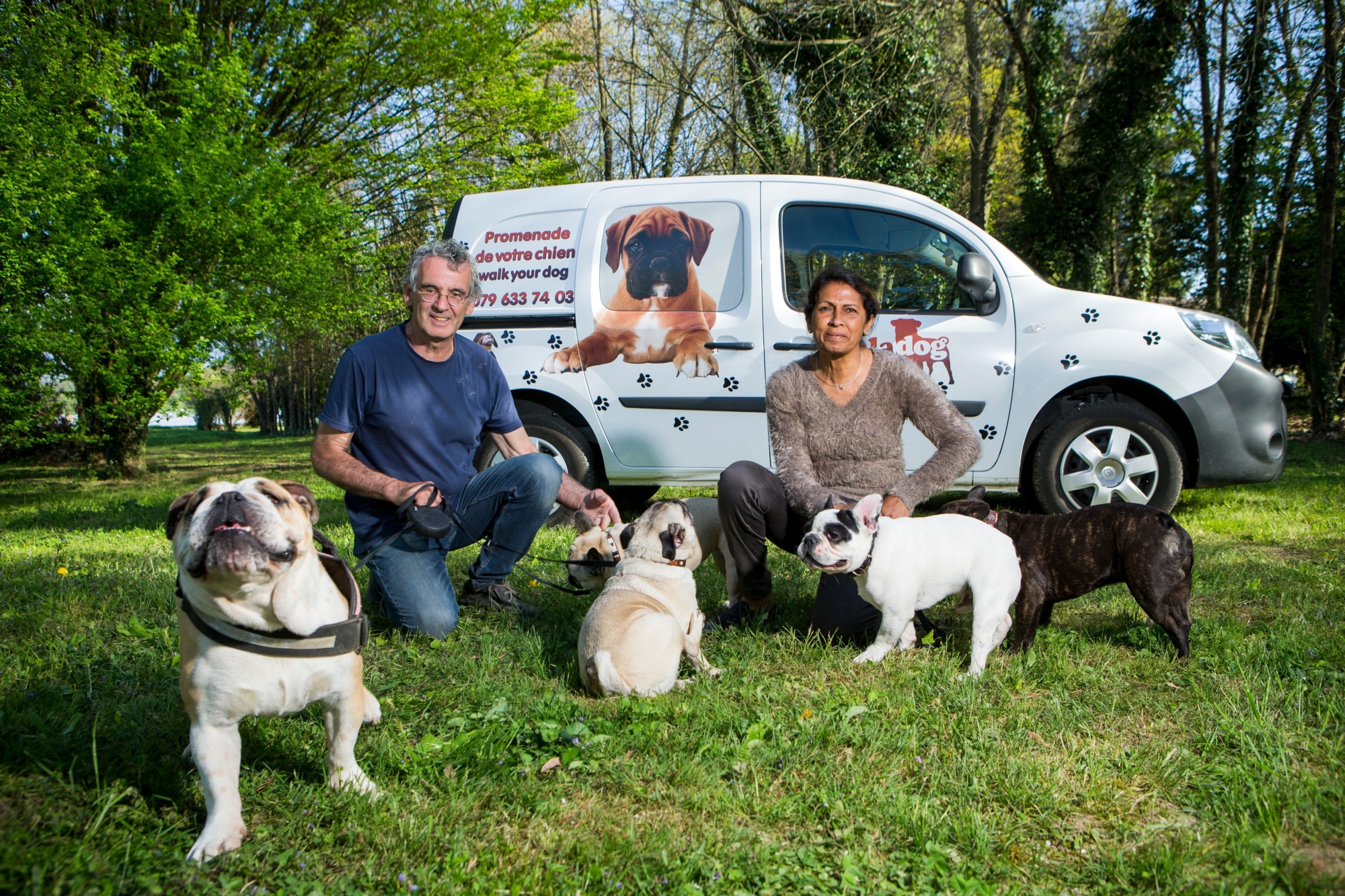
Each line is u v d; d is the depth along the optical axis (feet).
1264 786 7.06
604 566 13.03
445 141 46.32
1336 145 42.98
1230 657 10.28
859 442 12.05
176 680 9.84
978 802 7.24
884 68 42.01
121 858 6.05
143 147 34.73
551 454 19.71
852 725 8.67
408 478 12.03
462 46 42.91
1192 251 67.77
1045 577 10.98
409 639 11.57
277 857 6.26
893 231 18.51
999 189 70.28
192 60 39.52
